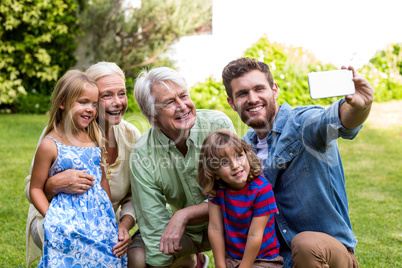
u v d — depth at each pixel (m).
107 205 2.40
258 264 2.17
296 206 2.28
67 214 2.28
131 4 9.27
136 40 9.05
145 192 2.42
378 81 8.08
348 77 1.86
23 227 3.75
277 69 7.52
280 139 2.28
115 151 2.59
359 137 6.57
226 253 2.28
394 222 3.80
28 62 8.92
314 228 2.26
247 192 2.18
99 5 9.13
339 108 2.04
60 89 2.37
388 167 5.35
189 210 2.37
